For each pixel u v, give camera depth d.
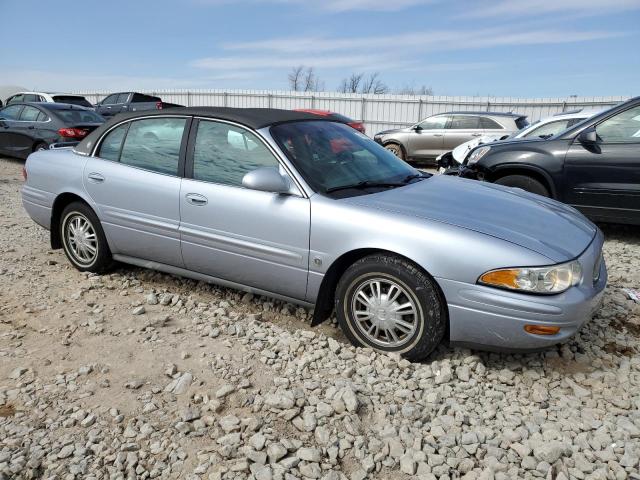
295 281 3.48
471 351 3.31
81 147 4.55
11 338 3.46
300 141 3.71
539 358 3.33
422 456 2.40
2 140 12.05
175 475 2.28
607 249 5.85
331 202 3.33
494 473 2.32
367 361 3.18
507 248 2.91
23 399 2.79
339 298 3.36
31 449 2.41
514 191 4.09
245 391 2.89
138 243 4.18
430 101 20.84
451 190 3.79
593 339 3.57
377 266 3.15
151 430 2.54
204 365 3.16
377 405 2.78
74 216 4.59
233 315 3.82
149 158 4.11
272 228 3.47
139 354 3.28
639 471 2.33
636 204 5.71
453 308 2.99
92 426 2.58
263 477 2.25
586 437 2.56
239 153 3.69
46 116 11.26
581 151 5.93
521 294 2.86
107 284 4.40
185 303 4.05
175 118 4.04
